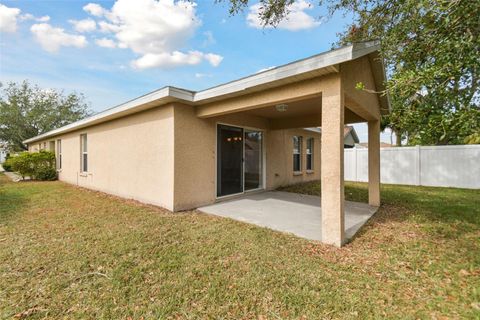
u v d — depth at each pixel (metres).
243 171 7.94
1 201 6.77
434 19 3.22
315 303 2.31
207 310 2.21
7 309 2.19
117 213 5.49
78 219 4.98
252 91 4.71
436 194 8.47
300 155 11.39
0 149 23.98
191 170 6.08
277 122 8.73
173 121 5.68
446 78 3.00
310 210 5.95
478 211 5.86
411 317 2.13
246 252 3.41
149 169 6.49
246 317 2.13
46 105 24.83
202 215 5.45
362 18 5.71
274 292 2.48
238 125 7.54
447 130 2.99
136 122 6.97
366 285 2.63
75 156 10.84
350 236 4.06
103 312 2.17
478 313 2.18
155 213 5.51
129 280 2.68
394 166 11.87
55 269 2.90
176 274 2.81
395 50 3.95
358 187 10.23
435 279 2.77
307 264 3.08
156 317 2.12
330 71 3.62
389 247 3.68
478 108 2.81
